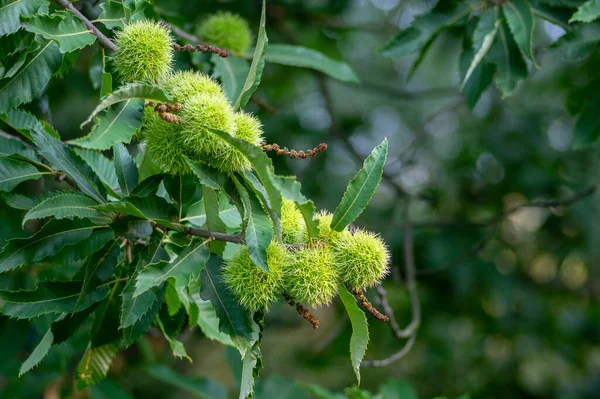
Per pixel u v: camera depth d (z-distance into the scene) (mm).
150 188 2375
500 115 6992
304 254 2164
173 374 3979
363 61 8180
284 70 6109
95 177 2479
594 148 6332
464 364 7363
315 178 6457
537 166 6375
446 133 7777
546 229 6477
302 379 7453
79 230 2410
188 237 2287
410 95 6551
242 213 2174
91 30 2438
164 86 2307
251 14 5375
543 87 6918
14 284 3705
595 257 7062
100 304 2678
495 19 3467
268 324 7281
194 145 2115
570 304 7656
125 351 6156
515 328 6883
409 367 7371
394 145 8148
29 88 2434
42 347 2641
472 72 3770
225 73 3475
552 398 7117
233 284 2188
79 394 4434
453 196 6699
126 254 2635
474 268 5945
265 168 1977
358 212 2199
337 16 5836
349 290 2271
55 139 2461
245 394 2068
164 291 2393
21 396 3938
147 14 3053
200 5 5145
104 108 2107
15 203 2605
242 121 2186
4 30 2326
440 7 3680
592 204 6258
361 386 7230
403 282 4742
